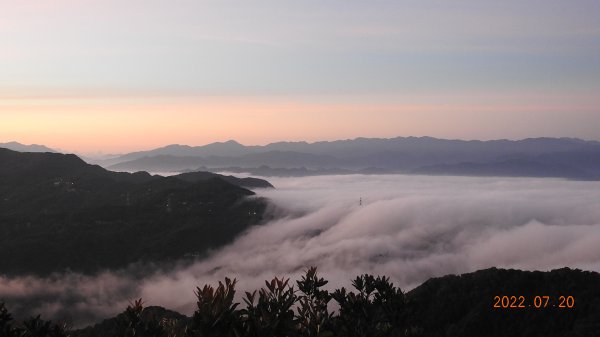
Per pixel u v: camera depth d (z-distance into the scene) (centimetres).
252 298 770
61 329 983
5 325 954
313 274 1094
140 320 932
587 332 3162
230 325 736
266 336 728
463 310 3869
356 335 1084
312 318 870
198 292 758
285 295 781
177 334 895
